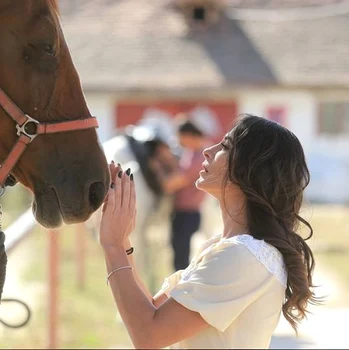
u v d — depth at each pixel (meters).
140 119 25.02
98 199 3.72
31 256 12.38
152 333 2.95
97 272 11.56
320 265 12.28
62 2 30.61
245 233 3.09
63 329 8.34
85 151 3.72
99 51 27.12
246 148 3.07
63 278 11.03
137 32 28.03
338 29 27.22
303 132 24.14
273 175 3.06
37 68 3.62
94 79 25.30
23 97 3.62
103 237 3.20
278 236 3.05
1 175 3.63
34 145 3.65
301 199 3.20
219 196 3.18
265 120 3.15
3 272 3.43
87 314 9.02
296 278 3.06
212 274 2.92
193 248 12.17
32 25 3.60
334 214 19.58
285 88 24.00
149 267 9.74
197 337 2.99
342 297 9.65
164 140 9.28
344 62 25.14
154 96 24.66
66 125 3.68
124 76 25.48
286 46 26.48
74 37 28.16
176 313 2.94
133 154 9.30
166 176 8.91
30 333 7.88
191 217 8.80
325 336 7.61
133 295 3.06
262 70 25.08
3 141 3.67
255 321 2.96
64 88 3.70
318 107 24.14
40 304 9.02
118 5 29.83
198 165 8.79
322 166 23.45
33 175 3.68
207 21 27.84
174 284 3.39
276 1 29.19
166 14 28.78
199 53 26.50
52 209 3.66
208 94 24.50
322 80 23.97
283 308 3.14
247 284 2.93
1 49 3.59
